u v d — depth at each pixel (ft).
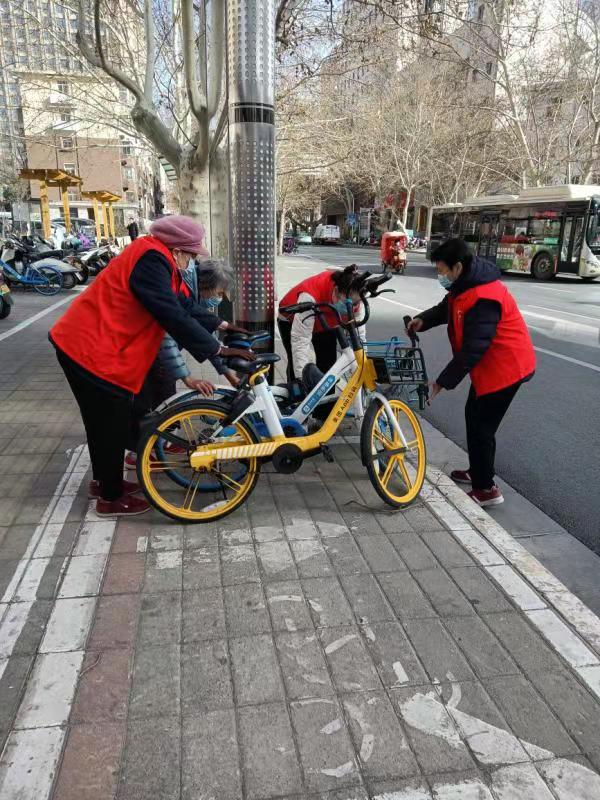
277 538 10.82
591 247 62.64
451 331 12.26
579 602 9.14
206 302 13.30
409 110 122.42
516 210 72.18
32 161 185.57
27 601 8.92
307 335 14.15
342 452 14.82
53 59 44.39
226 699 7.25
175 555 10.20
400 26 33.65
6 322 34.60
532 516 12.78
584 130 95.45
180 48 38.45
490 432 12.50
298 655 7.98
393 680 7.61
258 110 14.16
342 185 186.80
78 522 11.23
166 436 10.90
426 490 12.89
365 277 12.55
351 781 6.27
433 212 93.76
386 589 9.41
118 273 10.05
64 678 7.48
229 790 6.15
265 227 14.85
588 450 16.62
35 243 59.47
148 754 6.51
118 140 52.49
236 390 11.58
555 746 6.73
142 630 8.37
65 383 21.21
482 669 7.81
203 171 31.73
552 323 37.17
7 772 6.25
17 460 14.11
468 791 6.19
